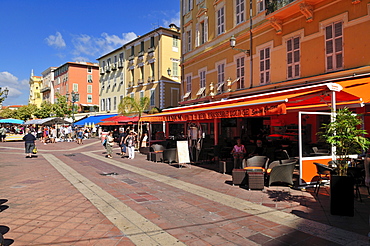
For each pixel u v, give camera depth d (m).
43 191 7.33
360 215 5.22
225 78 18.67
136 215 5.34
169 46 31.94
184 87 24.16
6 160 14.31
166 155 12.49
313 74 12.45
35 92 87.56
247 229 4.62
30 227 4.74
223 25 19.05
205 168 11.29
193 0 22.70
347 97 8.56
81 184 8.17
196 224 4.86
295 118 15.14
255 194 6.91
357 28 10.65
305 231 4.49
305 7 12.20
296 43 13.41
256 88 15.49
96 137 42.69
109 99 42.22
